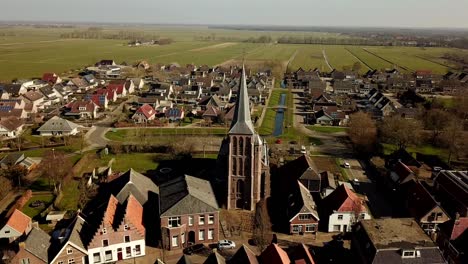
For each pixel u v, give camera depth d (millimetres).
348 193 92062
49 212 93250
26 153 136250
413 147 148125
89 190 104062
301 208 87375
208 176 113250
